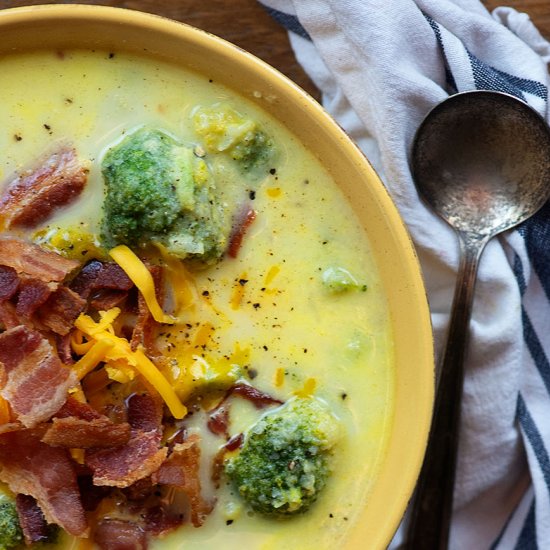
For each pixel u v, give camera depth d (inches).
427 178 18.2
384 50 17.9
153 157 16.6
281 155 17.1
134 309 16.7
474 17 18.3
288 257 17.1
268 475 16.5
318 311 17.0
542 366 18.4
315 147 17.0
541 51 18.7
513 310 18.1
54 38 17.0
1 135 17.1
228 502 16.8
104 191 16.9
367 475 16.9
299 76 18.8
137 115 17.1
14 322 16.3
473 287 18.1
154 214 16.4
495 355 18.3
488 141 18.0
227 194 17.1
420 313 16.5
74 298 16.4
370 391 17.0
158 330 16.8
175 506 16.8
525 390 18.4
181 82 17.1
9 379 16.1
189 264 16.8
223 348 16.9
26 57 17.1
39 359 16.1
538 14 18.8
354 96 18.2
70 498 16.2
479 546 18.9
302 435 16.5
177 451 16.4
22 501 16.5
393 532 16.5
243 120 17.0
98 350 16.2
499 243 18.3
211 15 18.6
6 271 16.5
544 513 18.2
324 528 16.9
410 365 16.7
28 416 16.0
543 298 18.4
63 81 17.1
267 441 16.5
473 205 18.2
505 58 18.5
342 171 16.8
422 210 18.1
